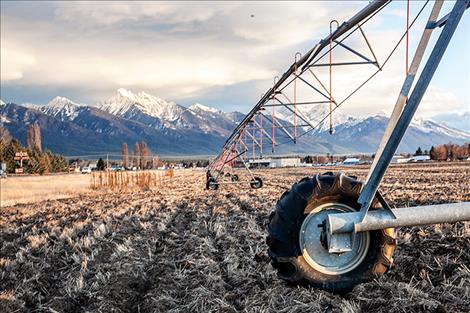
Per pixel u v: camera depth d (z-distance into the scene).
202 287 6.52
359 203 4.77
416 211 4.43
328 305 5.08
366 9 6.20
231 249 8.68
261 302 5.63
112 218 16.30
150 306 6.46
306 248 4.90
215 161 28.58
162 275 7.82
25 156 85.75
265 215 13.61
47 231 14.19
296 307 5.12
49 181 55.34
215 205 18.23
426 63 4.18
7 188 42.41
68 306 6.94
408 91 4.30
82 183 49.97
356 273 4.86
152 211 17.80
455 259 6.38
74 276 8.15
